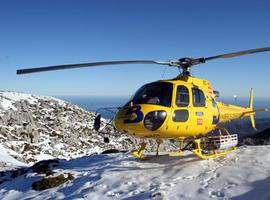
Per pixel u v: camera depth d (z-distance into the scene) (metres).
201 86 10.21
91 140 62.06
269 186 6.78
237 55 8.46
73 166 12.90
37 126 57.91
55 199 8.60
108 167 10.91
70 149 52.62
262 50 7.89
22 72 8.08
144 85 9.66
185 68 10.02
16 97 71.75
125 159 12.34
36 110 67.56
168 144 50.28
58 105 77.75
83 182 9.59
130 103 9.00
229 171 8.53
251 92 13.87
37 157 42.12
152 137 9.20
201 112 9.66
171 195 7.23
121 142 64.56
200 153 9.82
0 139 42.72
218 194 6.91
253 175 7.87
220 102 11.47
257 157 9.79
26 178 11.66
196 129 9.63
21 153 41.47
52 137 55.47
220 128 11.26
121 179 9.10
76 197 8.29
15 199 9.64
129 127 8.63
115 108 9.56
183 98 9.19
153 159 11.18
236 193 6.78
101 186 8.77
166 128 8.75
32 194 9.70
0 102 59.19
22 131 48.56
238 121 13.43
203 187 7.51
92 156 15.06
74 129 64.38
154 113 8.51
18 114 52.84
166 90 9.05
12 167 20.91
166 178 8.67
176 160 10.63
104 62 8.12
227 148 11.13
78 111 80.19
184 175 8.76
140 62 8.57
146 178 8.92
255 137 27.80
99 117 9.60
